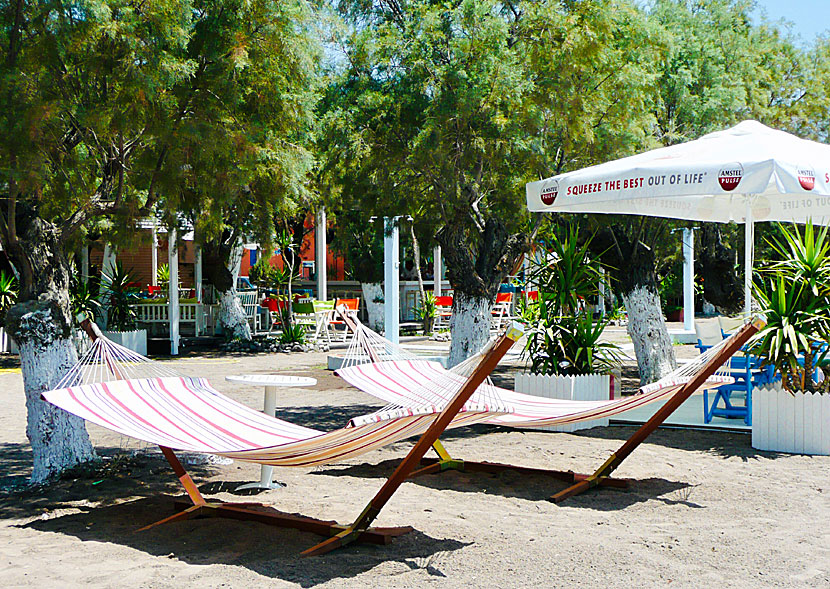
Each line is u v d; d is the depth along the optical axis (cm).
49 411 729
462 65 992
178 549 523
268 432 627
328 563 490
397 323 1588
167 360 1911
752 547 519
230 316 2195
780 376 873
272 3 731
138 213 754
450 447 872
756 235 1712
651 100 1222
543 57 1048
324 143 1080
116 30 640
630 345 2120
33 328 719
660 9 1520
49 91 654
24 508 634
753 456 800
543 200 886
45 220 744
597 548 518
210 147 680
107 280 2088
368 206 1117
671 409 674
